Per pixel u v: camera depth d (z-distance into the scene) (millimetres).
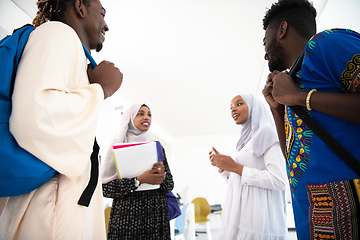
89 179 676
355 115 570
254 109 1623
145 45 2996
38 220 568
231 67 3578
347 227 590
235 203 1411
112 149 1534
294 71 759
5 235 559
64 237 570
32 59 572
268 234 1258
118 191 1364
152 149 1453
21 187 526
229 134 7457
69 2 815
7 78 554
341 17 2010
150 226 1370
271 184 1299
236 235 1343
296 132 732
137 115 1888
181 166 7457
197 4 2348
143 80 3959
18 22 2166
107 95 756
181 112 5523
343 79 616
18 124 500
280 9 927
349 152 595
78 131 575
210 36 2857
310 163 679
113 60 3334
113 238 1334
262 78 3840
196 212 4359
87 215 664
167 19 2551
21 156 509
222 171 1707
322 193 643
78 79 665
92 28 862
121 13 2434
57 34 636
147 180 1388
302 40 853
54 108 536
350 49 608
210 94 4539
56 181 611
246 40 2941
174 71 3688
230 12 2463
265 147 1425
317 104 630
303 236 702
